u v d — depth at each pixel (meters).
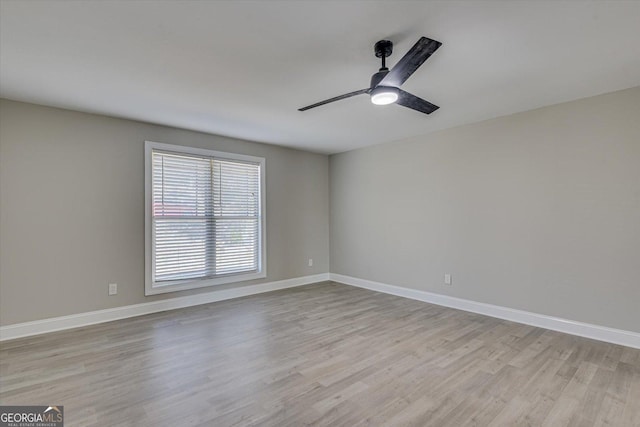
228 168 4.61
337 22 1.87
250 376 2.34
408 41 2.08
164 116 3.60
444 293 4.20
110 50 2.18
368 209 5.18
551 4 1.71
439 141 4.25
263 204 4.95
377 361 2.58
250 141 4.79
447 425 1.80
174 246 4.11
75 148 3.41
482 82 2.73
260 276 4.90
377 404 2.00
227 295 4.54
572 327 3.16
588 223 3.08
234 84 2.74
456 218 4.07
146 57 2.28
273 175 5.09
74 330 3.28
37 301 3.19
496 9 1.75
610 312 2.96
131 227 3.74
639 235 2.81
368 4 1.71
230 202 4.63
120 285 3.66
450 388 2.18
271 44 2.11
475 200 3.89
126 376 2.33
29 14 1.77
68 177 3.37
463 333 3.19
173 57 2.29
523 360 2.59
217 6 1.72
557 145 3.26
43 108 3.24
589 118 3.07
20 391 2.14
